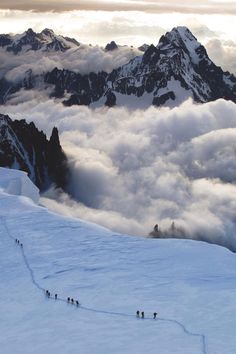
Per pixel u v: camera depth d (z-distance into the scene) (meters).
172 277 110.81
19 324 92.50
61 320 92.62
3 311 99.56
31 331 88.56
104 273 116.50
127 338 82.06
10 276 120.25
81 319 92.38
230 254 126.94
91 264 123.81
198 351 75.31
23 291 109.62
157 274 113.50
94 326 88.62
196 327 84.25
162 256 126.62
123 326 87.38
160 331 83.88
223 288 101.94
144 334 83.12
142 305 95.81
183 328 84.31
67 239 145.88
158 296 99.94
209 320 86.75
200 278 109.19
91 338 83.25
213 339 79.31
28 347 81.69
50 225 161.50
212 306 92.81
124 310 94.38
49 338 84.69
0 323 93.62
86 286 108.94
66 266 123.69
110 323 89.31
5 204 188.88
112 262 124.38
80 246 138.88
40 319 94.06
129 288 105.69
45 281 114.62
